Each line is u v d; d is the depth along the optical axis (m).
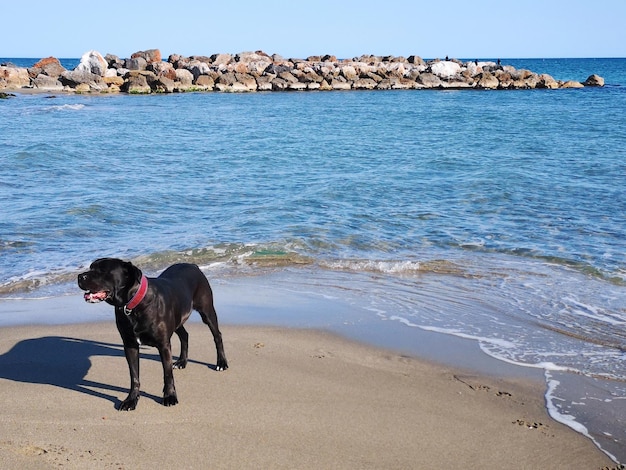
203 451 3.34
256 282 6.25
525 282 6.21
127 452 3.30
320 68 46.94
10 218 8.20
